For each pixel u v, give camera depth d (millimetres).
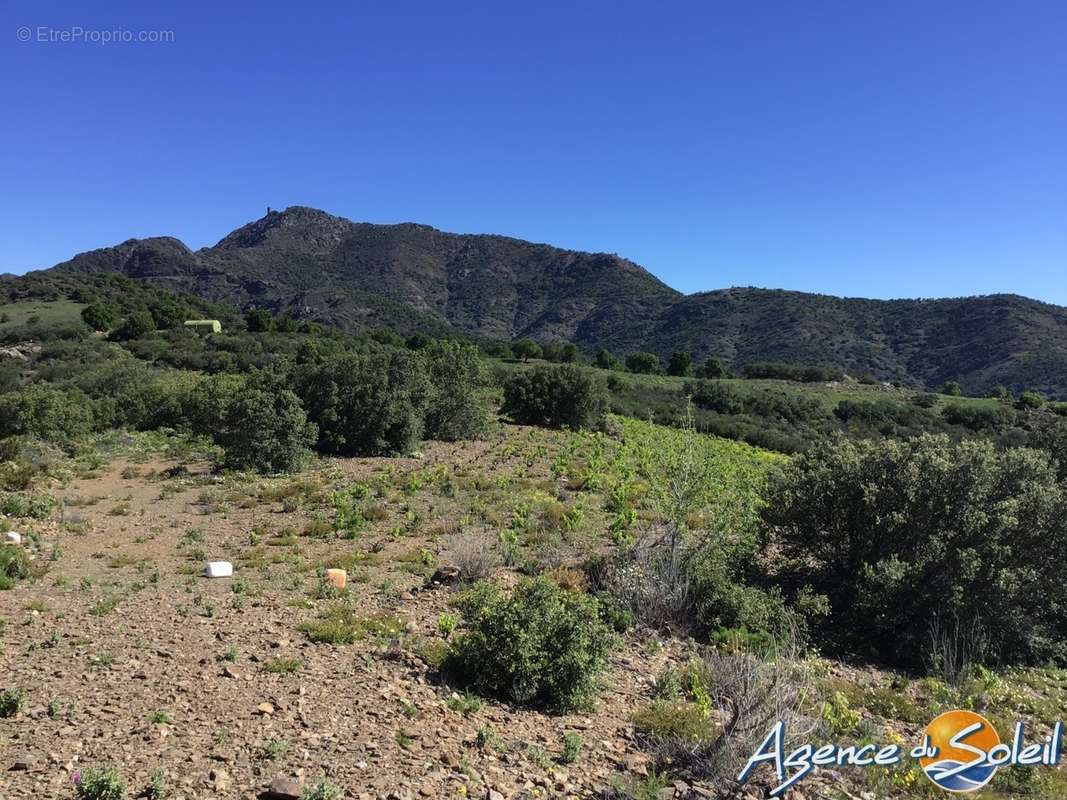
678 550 10016
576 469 20516
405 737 5086
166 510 14492
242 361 47250
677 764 5383
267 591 8992
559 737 5727
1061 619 9695
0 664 5930
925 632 9078
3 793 3756
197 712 5180
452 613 8383
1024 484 9609
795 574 11070
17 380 40375
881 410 51656
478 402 26891
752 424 44438
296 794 4059
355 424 22375
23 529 11875
